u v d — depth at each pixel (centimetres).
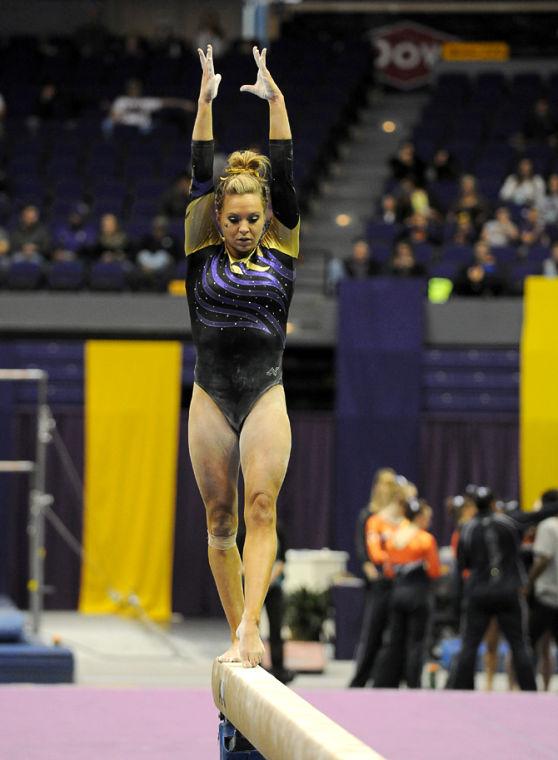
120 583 3491
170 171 4269
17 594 3509
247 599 828
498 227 3866
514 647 2009
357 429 3494
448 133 4603
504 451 3488
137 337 3603
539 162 4328
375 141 4838
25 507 3509
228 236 862
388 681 2083
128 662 2700
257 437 833
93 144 4419
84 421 3506
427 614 2080
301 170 4309
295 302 3709
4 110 4656
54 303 3562
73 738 1214
